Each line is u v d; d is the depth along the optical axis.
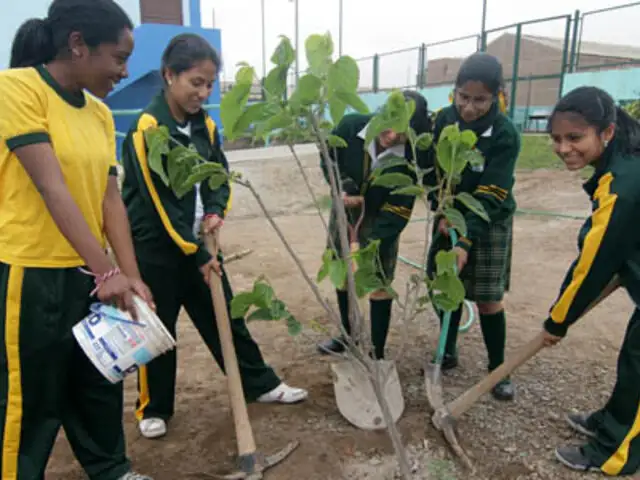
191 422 2.68
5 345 1.76
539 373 3.06
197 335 3.72
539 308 4.02
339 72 1.57
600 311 3.90
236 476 2.21
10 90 1.63
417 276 2.03
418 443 2.44
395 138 2.67
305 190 9.30
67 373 1.95
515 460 2.34
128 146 2.27
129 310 1.80
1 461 1.80
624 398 2.21
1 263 1.76
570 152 2.12
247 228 6.84
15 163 1.70
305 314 4.01
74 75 1.76
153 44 10.57
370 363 1.99
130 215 2.38
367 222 3.06
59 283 1.80
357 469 2.28
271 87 1.63
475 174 2.69
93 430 2.10
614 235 1.99
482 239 2.74
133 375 3.22
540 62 17.55
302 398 2.81
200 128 2.41
